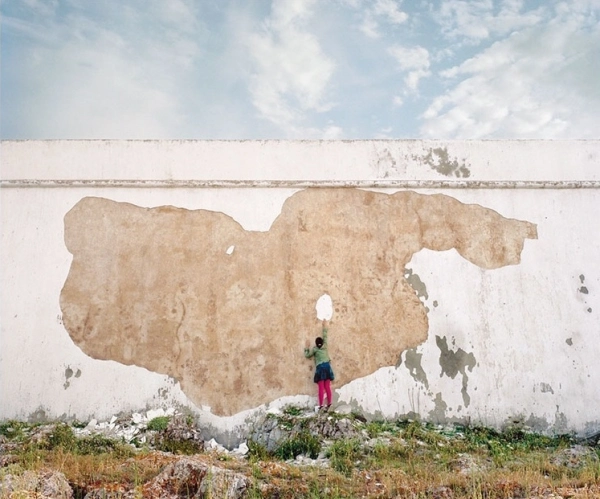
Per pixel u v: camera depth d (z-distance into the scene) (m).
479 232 8.83
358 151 9.05
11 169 8.77
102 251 8.52
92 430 7.56
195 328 8.24
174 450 7.06
